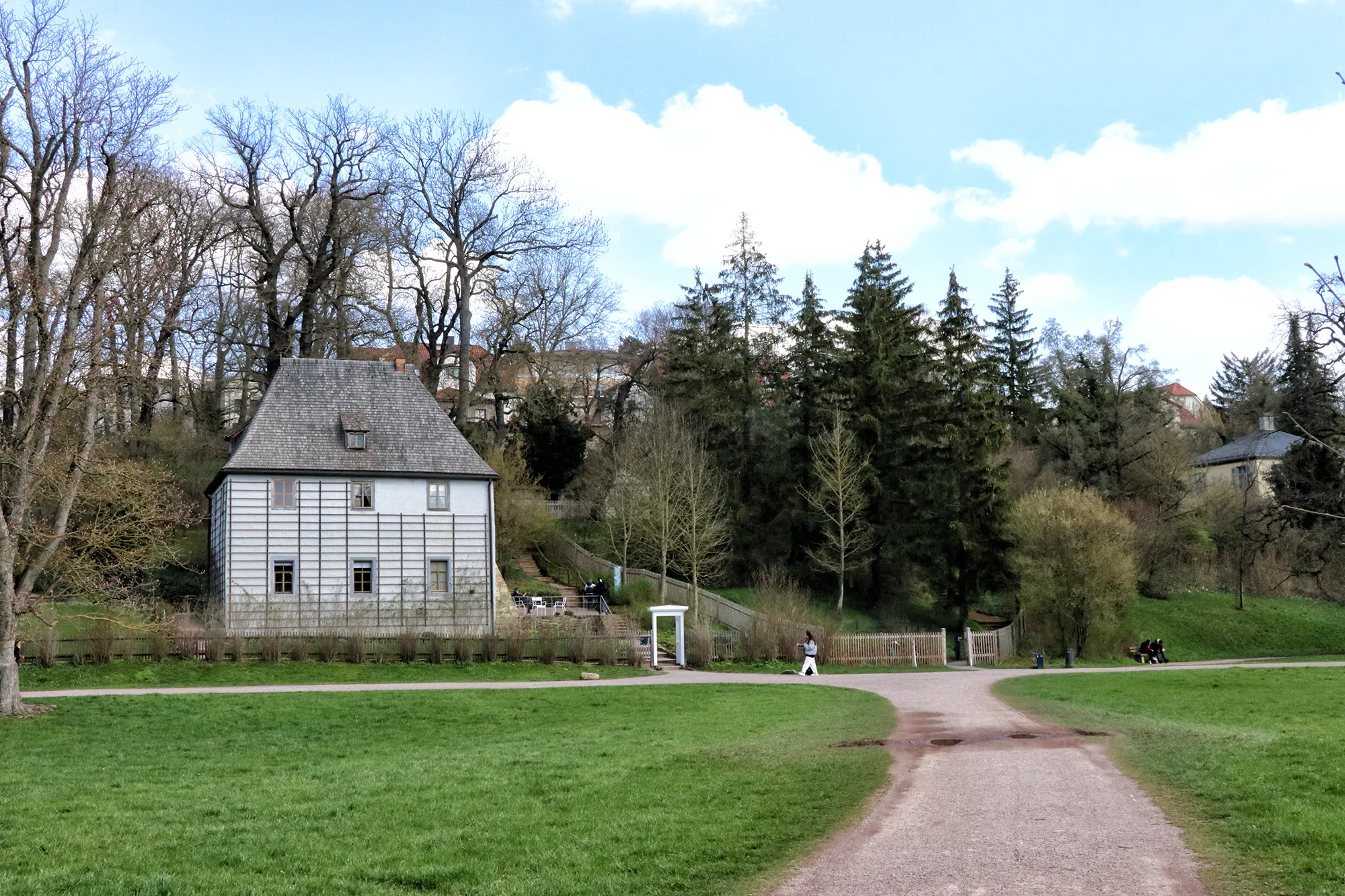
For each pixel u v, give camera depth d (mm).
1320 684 31656
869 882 10953
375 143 58719
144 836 13805
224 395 70375
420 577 48812
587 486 70188
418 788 16734
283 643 38750
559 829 13555
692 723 24562
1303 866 10602
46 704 28188
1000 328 87312
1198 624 64750
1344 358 37625
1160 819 12914
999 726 22188
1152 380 74375
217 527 50688
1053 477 72625
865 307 62281
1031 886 10547
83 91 27859
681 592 56219
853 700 30016
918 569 62031
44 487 31406
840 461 57812
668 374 70938
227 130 55938
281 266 60969
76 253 34656
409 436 50312
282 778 18422
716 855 12164
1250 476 79750
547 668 40031
